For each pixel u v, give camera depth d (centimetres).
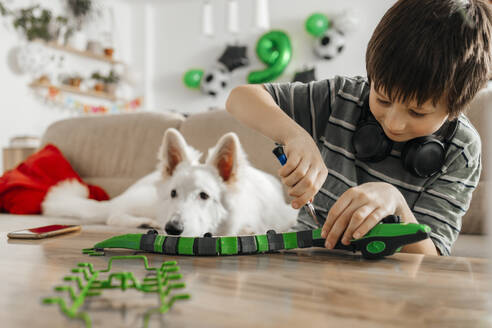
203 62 647
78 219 193
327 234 58
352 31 538
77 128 279
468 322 26
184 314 27
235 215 142
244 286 36
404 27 68
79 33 549
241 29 617
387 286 36
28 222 169
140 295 32
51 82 517
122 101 638
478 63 71
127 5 669
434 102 69
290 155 67
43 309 29
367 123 89
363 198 58
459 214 91
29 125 503
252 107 92
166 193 142
